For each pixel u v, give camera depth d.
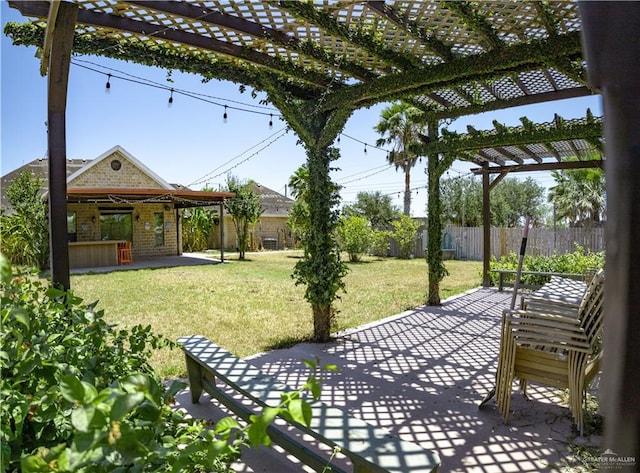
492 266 8.71
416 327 5.31
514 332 2.74
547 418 2.81
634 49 0.58
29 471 0.70
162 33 3.05
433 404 3.05
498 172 8.34
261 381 2.21
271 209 23.47
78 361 1.47
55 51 2.56
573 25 3.02
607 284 0.62
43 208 10.75
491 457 2.34
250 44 3.45
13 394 1.08
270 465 2.34
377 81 3.80
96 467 0.73
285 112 4.33
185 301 7.18
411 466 1.41
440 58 3.69
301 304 6.91
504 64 3.17
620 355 0.59
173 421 1.27
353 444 1.56
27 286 1.92
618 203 0.59
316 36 3.34
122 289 8.48
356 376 3.62
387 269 12.28
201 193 13.32
